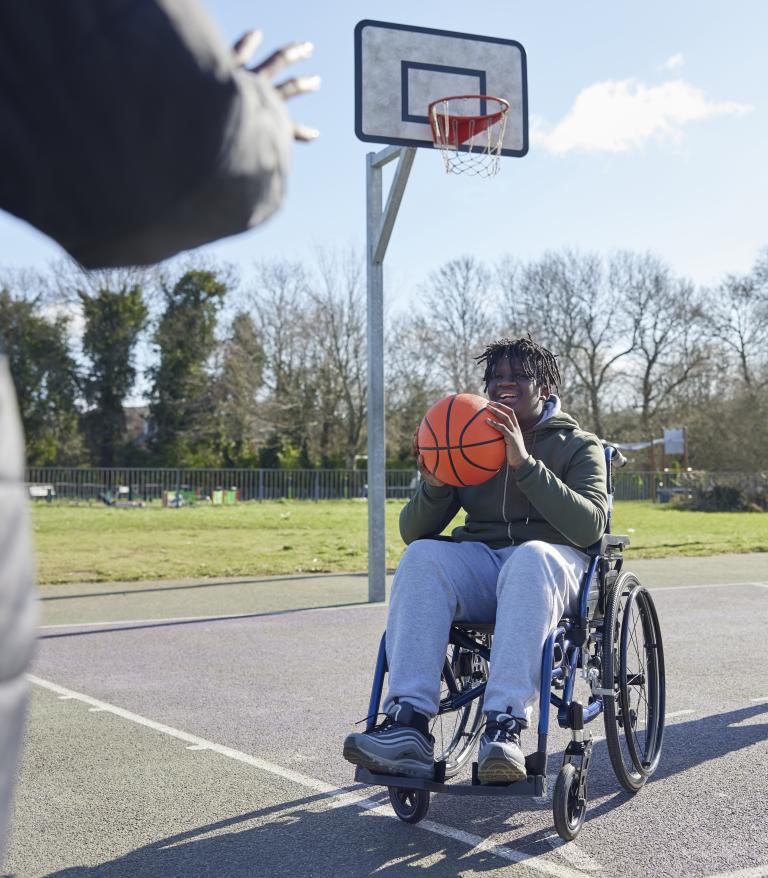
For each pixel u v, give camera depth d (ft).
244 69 3.72
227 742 14.34
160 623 25.96
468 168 29.58
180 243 3.51
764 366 133.39
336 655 21.53
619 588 11.63
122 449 146.30
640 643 12.92
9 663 3.02
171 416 147.23
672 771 12.94
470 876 9.42
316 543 55.16
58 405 142.92
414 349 146.00
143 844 10.28
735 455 123.44
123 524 73.10
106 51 3.00
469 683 12.42
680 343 146.82
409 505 12.46
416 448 11.86
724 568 42.27
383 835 10.61
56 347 142.92
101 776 12.64
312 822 11.00
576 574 10.91
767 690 18.11
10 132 3.08
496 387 12.31
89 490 111.75
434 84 29.63
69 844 10.25
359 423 145.18
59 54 2.98
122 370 145.48
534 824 11.00
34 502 108.47
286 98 3.90
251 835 10.57
